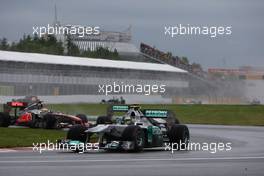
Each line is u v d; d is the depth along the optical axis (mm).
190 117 149750
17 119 90250
